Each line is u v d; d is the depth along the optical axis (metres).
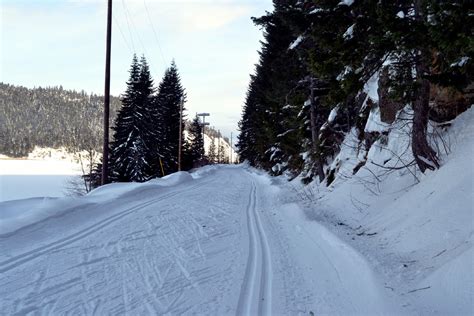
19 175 63.53
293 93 17.20
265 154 32.56
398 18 6.23
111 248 7.03
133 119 38.12
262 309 4.45
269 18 10.47
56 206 9.66
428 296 4.21
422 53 6.77
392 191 8.69
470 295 3.82
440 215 5.82
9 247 6.80
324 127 15.59
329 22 7.75
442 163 7.29
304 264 6.11
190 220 10.12
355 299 4.61
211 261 6.36
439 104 8.87
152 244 7.43
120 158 37.91
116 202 12.39
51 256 6.41
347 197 10.56
